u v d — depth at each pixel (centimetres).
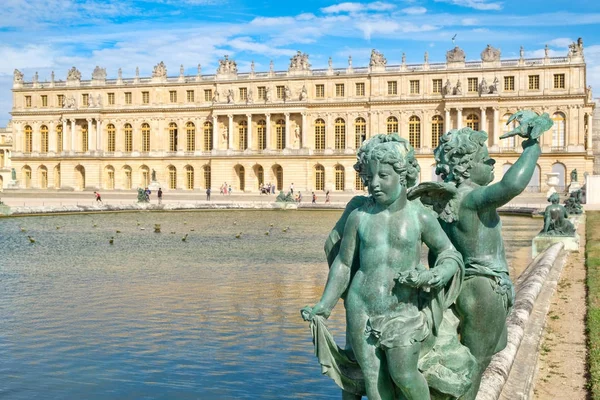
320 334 689
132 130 14200
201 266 3231
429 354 709
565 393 1118
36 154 14888
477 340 812
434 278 655
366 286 674
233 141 13538
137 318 2102
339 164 12925
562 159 11656
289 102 13000
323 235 4966
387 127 12656
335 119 12975
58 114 14675
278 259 3500
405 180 680
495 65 11956
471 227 799
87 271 3058
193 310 2206
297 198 11194
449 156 819
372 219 682
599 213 6425
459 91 12062
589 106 12181
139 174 14200
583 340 1468
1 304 2306
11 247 4031
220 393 1439
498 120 11925
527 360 1217
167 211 8275
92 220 6450
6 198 10788
